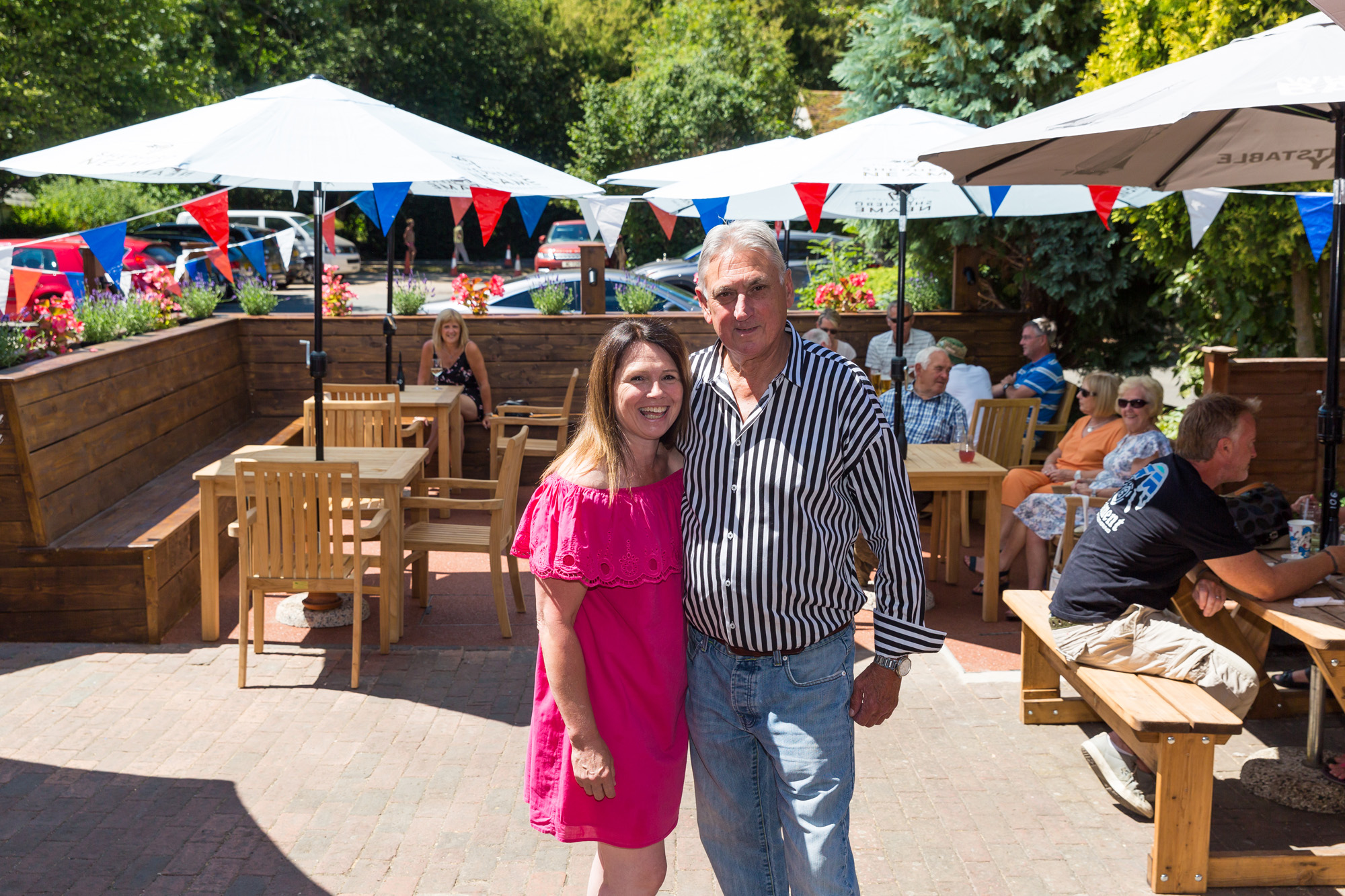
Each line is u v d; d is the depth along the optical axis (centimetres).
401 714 455
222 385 858
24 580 524
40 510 523
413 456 584
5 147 2050
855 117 1081
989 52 982
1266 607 352
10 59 1986
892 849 353
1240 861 329
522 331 913
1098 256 970
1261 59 326
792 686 253
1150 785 387
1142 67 757
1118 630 364
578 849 351
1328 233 504
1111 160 458
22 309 602
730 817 267
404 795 385
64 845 350
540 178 550
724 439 254
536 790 262
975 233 982
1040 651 445
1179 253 804
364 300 2120
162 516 588
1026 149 425
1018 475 626
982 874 338
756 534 248
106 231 489
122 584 527
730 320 243
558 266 2170
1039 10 948
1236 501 430
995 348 956
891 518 254
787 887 276
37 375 531
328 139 475
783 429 248
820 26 3403
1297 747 427
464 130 3403
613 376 250
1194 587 385
